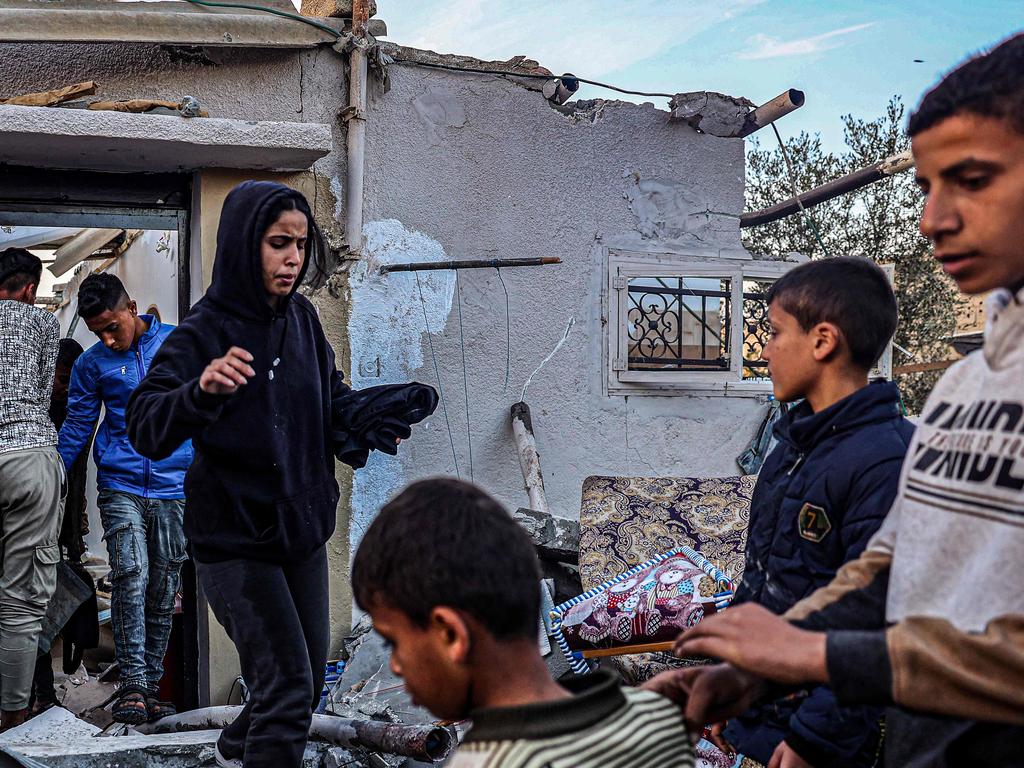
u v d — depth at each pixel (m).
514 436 5.45
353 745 3.81
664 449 5.86
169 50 4.74
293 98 4.96
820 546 2.18
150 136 4.32
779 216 7.12
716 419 5.99
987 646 1.21
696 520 4.55
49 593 4.45
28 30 4.30
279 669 3.19
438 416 5.36
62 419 5.49
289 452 3.25
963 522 1.33
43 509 4.39
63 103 4.43
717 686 1.64
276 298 3.23
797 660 1.34
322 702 4.51
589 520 4.56
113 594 4.73
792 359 2.32
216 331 3.16
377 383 5.18
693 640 1.45
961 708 1.23
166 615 4.87
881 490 2.09
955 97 1.34
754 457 6.01
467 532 1.36
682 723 1.46
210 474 3.20
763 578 2.32
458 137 5.40
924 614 1.31
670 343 5.90
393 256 5.23
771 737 2.31
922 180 1.43
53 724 4.32
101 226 4.92
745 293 6.44
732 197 6.05
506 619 1.35
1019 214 1.33
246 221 3.12
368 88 5.14
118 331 4.84
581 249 5.68
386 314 5.20
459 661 1.35
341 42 4.96
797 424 2.27
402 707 4.58
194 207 4.92
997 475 1.30
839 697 1.31
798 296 2.30
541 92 5.59
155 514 4.82
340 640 5.04
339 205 5.06
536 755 1.27
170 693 5.33
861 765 2.16
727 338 5.99
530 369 5.56
